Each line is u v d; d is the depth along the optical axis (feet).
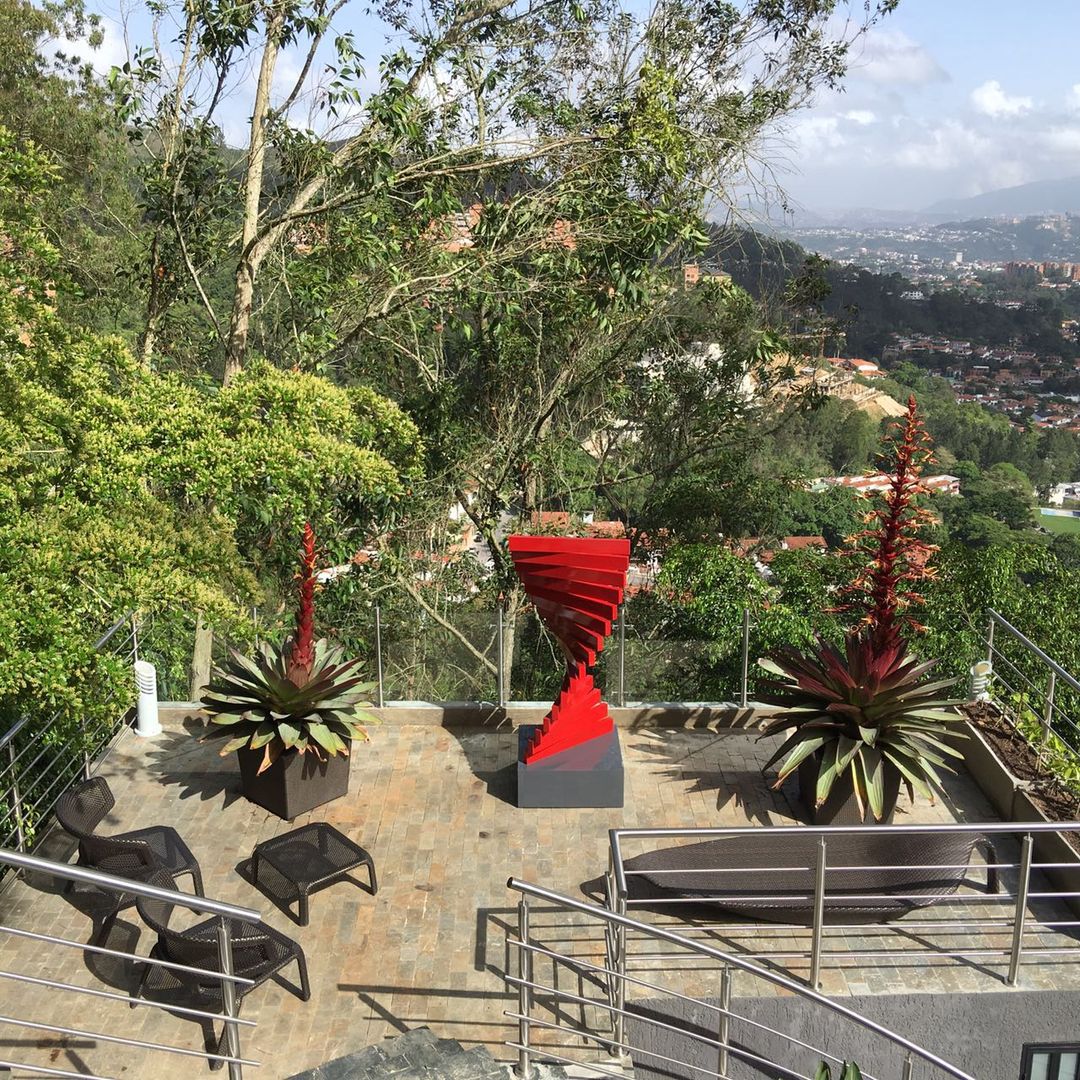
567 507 62.13
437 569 56.85
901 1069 19.13
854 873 20.44
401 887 21.56
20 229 24.59
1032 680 39.50
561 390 56.65
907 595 33.09
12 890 21.20
